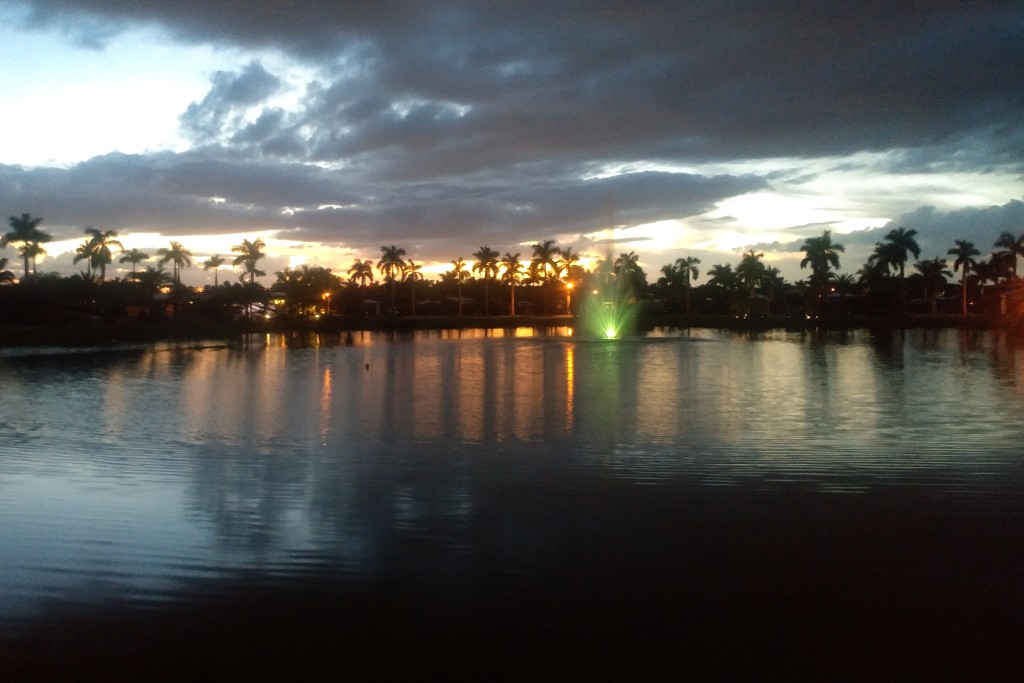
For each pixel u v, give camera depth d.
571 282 100.75
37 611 5.93
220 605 6.04
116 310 67.62
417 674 5.02
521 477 10.29
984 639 5.46
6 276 62.16
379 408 17.50
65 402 19.09
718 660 5.18
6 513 8.55
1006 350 37.72
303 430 14.40
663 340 49.12
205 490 9.62
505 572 6.73
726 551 7.26
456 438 13.40
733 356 34.44
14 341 48.41
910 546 7.38
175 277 90.81
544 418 15.73
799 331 63.78
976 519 8.24
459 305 99.25
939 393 19.78
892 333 58.66
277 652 5.30
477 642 5.43
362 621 5.76
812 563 6.93
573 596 6.21
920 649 5.32
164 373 27.80
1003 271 75.31
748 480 10.04
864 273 86.19
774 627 5.65
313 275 91.44
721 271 98.56
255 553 7.21
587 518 8.34
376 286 105.62
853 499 9.06
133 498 9.22
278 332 66.94
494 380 24.06
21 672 5.04
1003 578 6.55
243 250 84.19
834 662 5.14
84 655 5.26
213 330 62.53
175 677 4.99
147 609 5.96
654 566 6.87
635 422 15.09
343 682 4.93
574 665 5.12
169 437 13.69
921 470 10.55
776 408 17.03
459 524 8.14
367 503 8.98
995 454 11.62
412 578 6.59
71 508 8.77
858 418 15.44
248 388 22.28
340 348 42.94
